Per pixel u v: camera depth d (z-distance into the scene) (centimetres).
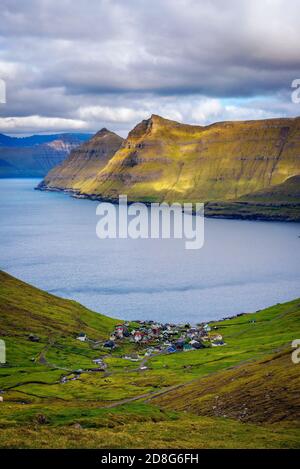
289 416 10381
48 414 9338
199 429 9188
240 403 12100
